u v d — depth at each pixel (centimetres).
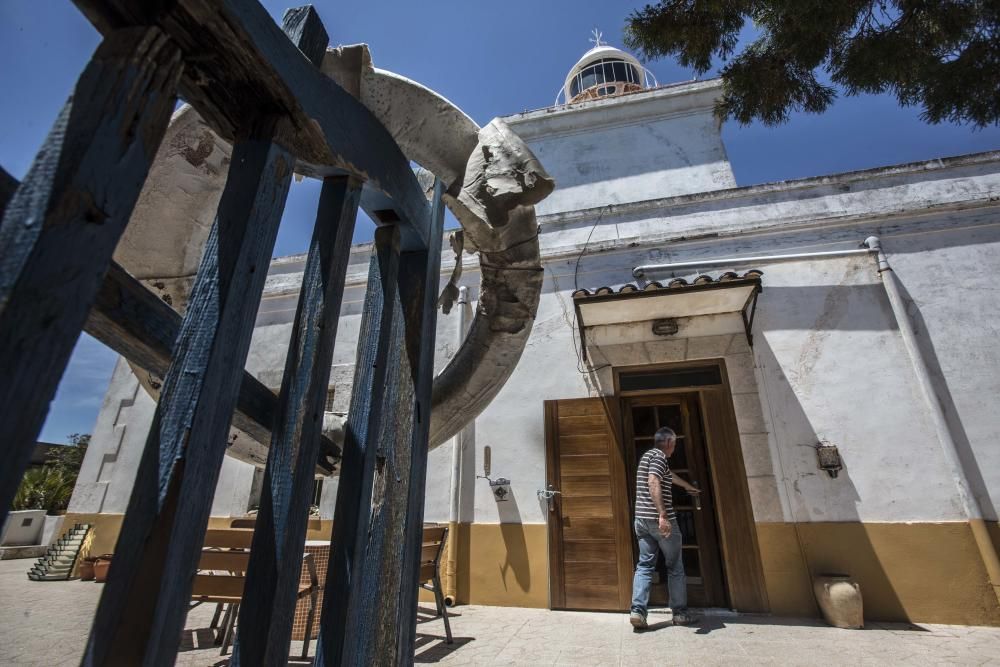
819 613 430
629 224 628
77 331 53
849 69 317
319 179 115
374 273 145
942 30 290
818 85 337
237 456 178
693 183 763
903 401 475
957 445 453
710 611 458
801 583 443
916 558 430
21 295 48
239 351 76
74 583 595
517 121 862
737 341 532
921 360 477
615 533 494
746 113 358
